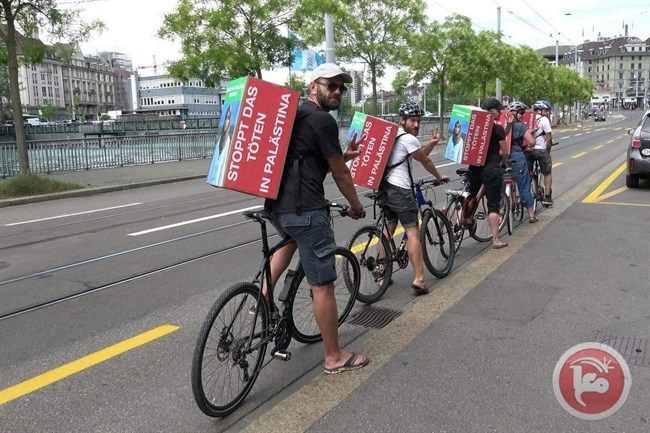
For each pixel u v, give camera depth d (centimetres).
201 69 2045
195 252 737
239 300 353
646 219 872
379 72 2902
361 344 431
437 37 3303
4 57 1434
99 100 15450
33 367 411
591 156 2159
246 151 338
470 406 339
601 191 1190
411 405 342
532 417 326
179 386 379
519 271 607
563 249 695
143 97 10325
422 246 566
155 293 572
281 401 356
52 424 336
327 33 2045
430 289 561
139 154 2098
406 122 534
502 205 764
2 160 1644
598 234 773
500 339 433
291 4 2014
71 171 1853
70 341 456
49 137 4291
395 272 623
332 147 351
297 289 409
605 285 555
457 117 670
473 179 693
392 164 519
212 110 10194
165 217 1029
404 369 388
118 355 428
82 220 1035
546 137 950
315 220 355
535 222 858
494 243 705
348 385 369
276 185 345
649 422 320
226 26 1992
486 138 659
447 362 397
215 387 338
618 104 14425
